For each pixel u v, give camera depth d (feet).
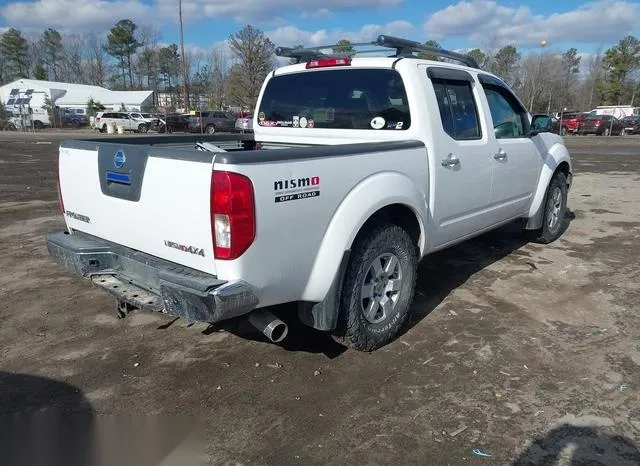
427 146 13.41
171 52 268.21
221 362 12.14
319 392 10.87
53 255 12.78
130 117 136.67
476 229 16.51
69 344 13.08
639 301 15.52
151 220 10.45
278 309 12.82
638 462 8.77
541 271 18.29
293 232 10.06
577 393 10.74
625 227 24.99
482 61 187.21
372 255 11.91
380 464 8.78
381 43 13.67
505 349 12.58
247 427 9.77
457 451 9.07
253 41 130.31
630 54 241.96
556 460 8.82
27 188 38.22
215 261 9.45
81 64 296.30
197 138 16.90
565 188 22.34
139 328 13.96
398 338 13.23
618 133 126.41
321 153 10.46
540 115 18.94
